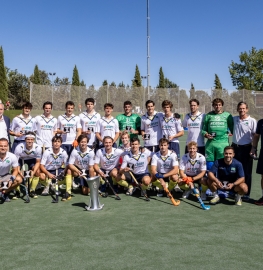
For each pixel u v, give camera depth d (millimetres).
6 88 38344
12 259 3318
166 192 5844
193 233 4074
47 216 4859
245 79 38406
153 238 3896
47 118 7285
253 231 4160
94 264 3195
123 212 5082
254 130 6055
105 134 7492
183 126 7148
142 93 24078
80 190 6887
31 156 6465
